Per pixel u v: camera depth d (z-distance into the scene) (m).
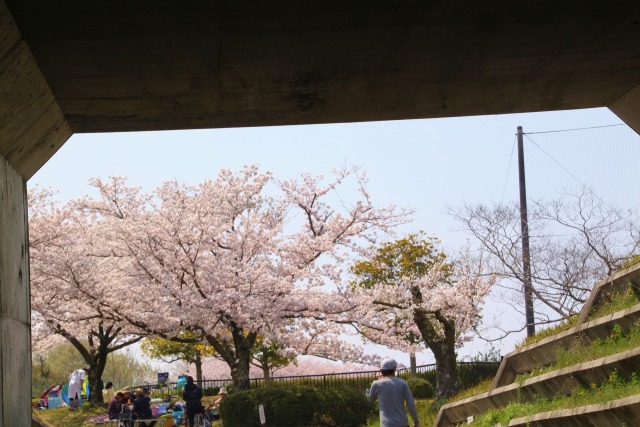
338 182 28.62
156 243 25.91
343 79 8.41
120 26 6.96
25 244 8.68
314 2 6.81
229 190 29.34
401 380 11.01
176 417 26.97
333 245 27.20
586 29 7.61
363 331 27.77
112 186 32.72
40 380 59.91
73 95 8.31
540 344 11.80
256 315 26.16
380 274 35.81
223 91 8.51
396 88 8.76
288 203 29.83
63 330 33.06
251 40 7.41
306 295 26.78
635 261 11.16
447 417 14.21
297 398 24.94
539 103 9.56
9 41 6.73
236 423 25.03
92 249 29.72
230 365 27.41
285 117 9.48
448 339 24.12
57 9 6.57
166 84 8.23
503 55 8.10
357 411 25.08
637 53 8.21
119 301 28.23
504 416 11.09
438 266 26.53
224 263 26.59
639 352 8.90
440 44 7.75
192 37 7.26
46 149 9.02
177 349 41.47
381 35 7.48
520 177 23.19
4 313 7.55
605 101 9.70
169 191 29.73
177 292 25.92
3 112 7.30
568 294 22.31
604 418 8.50
